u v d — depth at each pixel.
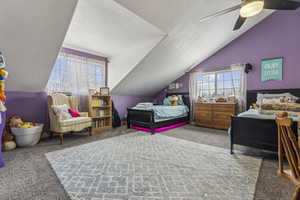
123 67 4.05
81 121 3.08
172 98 5.05
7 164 1.88
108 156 2.15
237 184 1.46
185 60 4.43
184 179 1.55
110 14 2.34
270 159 2.07
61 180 1.52
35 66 2.55
